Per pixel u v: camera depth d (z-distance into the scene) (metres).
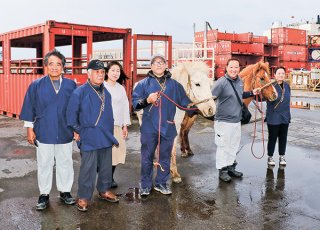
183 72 5.16
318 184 5.47
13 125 11.02
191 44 20.64
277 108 6.20
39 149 4.32
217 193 5.02
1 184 5.32
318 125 11.00
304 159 6.96
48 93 4.23
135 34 11.91
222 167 5.59
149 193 4.93
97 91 4.29
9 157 6.95
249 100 6.43
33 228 3.84
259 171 6.14
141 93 4.73
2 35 13.12
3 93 13.35
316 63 33.41
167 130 4.77
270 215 4.27
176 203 4.62
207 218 4.16
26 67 11.49
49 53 4.21
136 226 3.93
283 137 6.40
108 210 4.36
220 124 5.53
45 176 4.38
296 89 27.55
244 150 7.73
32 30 10.87
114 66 4.93
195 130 10.07
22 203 4.56
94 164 4.32
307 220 4.14
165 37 12.50
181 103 4.96
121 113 5.06
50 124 4.25
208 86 5.04
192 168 6.28
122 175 5.83
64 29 10.27
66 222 4.00
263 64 6.15
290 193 5.06
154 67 4.69
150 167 4.89
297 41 32.31
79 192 4.35
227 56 28.14
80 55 12.99
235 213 4.32
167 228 3.88
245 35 30.45
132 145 8.05
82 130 4.25
